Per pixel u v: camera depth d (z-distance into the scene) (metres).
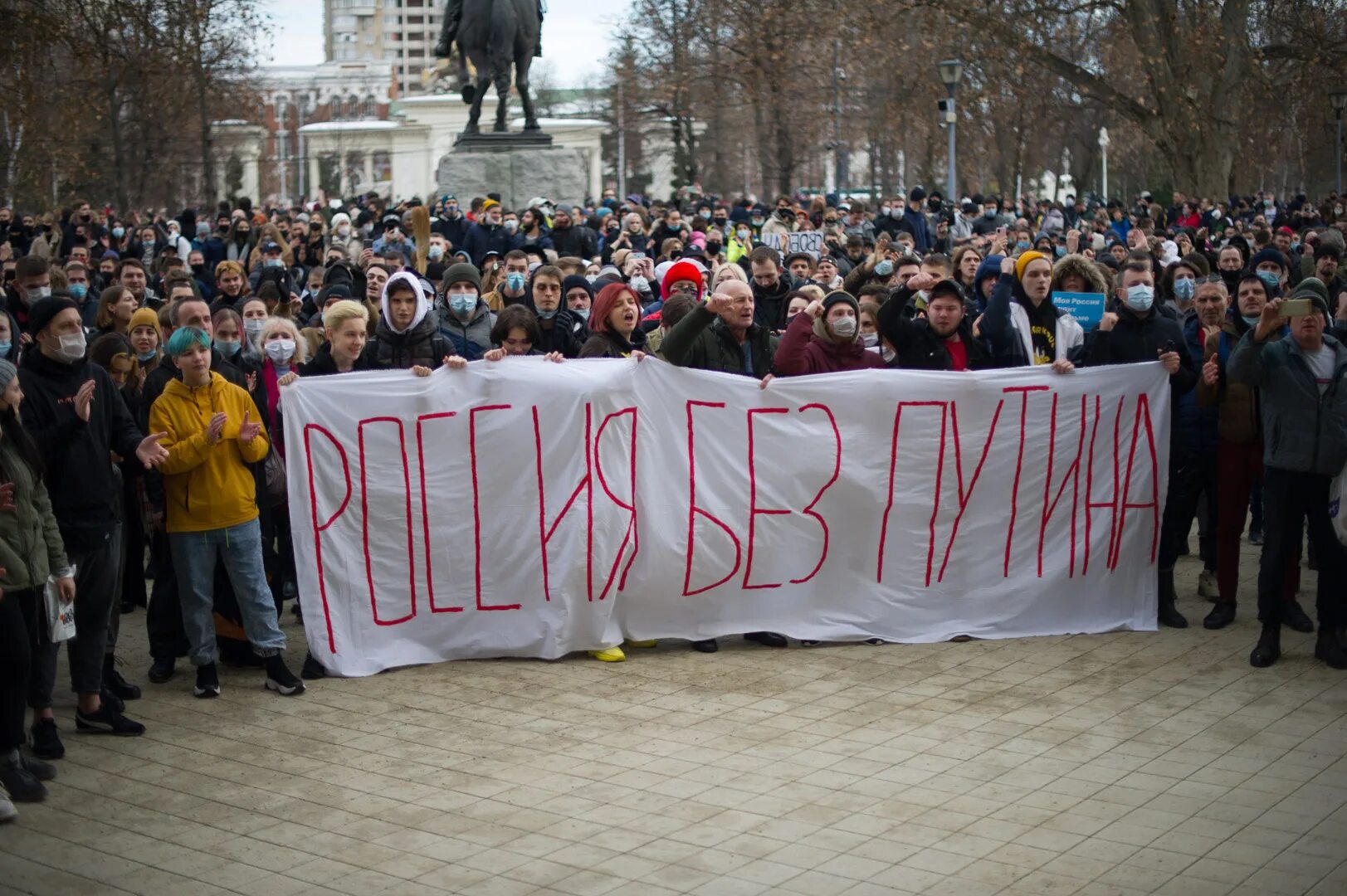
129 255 22.17
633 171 70.56
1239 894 5.30
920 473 8.78
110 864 5.75
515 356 8.52
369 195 27.81
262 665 8.43
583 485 8.34
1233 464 8.94
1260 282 8.98
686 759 6.77
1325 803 6.16
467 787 6.47
